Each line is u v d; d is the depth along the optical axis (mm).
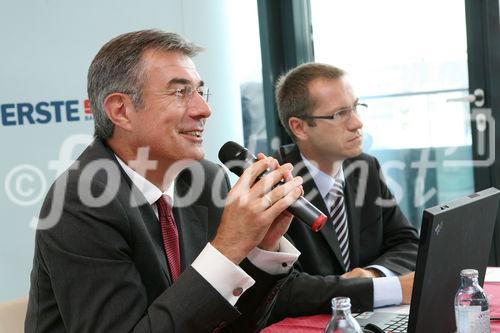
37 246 1434
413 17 3637
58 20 3002
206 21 3303
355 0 3768
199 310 1319
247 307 1509
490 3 3424
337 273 2145
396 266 2146
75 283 1342
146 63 1463
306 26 3939
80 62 3031
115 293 1345
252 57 3898
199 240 1617
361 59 3789
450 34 3561
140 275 1442
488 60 3469
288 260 1507
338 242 2160
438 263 1282
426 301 1291
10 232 3004
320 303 1794
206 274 1334
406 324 1608
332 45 3865
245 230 1336
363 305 1793
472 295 1319
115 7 3072
